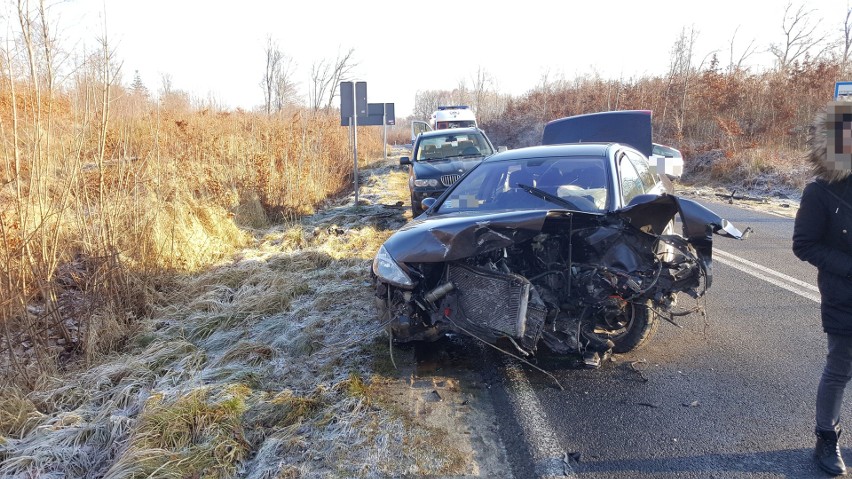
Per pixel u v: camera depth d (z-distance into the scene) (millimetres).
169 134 10969
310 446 3162
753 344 4594
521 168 5172
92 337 4680
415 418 3471
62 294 5457
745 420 3438
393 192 14453
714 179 17109
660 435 3295
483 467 3025
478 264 4012
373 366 4125
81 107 5695
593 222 4031
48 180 5297
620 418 3494
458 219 4211
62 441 3371
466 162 10680
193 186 9602
